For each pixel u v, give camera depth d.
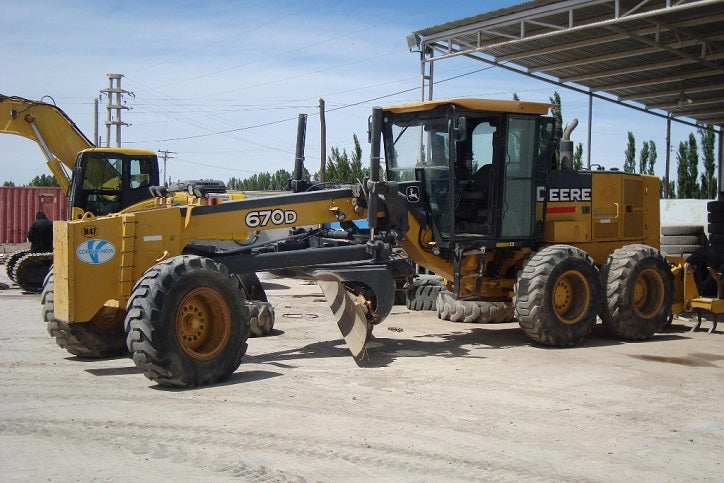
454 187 9.73
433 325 11.55
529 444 5.57
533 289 9.32
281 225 8.81
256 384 7.36
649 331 10.26
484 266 10.37
